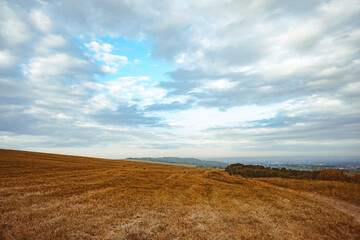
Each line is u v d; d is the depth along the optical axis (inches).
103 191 712.4
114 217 447.5
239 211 543.2
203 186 975.0
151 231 378.6
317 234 405.1
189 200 652.1
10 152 2293.3
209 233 381.4
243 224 441.4
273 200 709.3
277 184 1269.7
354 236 407.2
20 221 391.2
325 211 573.6
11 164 1266.0
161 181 1065.5
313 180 1327.5
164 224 417.4
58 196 603.5
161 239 347.6
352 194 828.6
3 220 390.0
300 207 613.9
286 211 564.4
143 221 427.5
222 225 427.2
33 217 418.0
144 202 589.9
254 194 810.8
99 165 1909.4
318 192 930.1
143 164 2797.7
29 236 332.8
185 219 457.4
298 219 497.7
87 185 805.9
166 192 765.3
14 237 326.6
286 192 914.1
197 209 547.5
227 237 363.6
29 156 2111.2
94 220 420.2
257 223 451.2
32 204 506.6
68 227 374.9
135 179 1066.1
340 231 428.8
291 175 1743.4
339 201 754.2
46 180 862.5
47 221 398.3
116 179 1014.4
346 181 1220.5
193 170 2287.2
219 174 1708.9
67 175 1056.2
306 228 433.7
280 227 434.3
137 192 730.2
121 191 731.4
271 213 536.4
